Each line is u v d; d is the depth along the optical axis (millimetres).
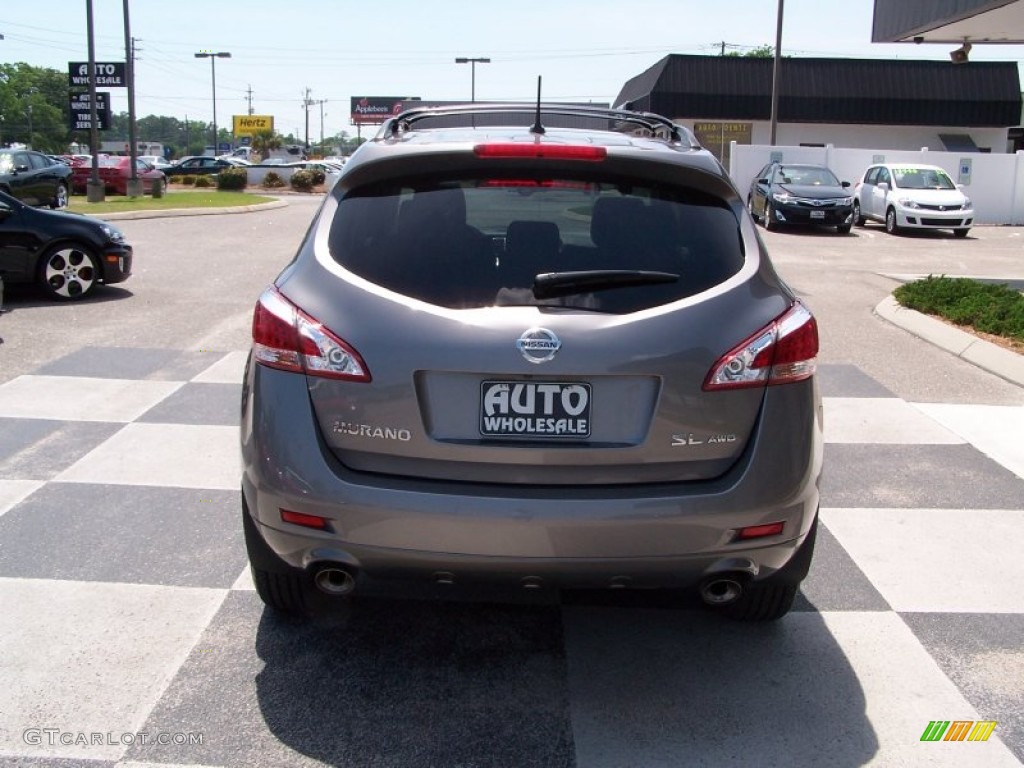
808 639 3717
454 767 2916
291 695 3266
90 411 6266
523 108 4398
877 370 7965
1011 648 3678
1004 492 5289
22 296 10359
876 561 4410
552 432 2951
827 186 23156
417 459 2973
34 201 22672
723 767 2941
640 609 3938
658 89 39719
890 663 3553
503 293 3006
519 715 3186
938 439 6199
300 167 46500
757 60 40219
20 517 4613
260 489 3066
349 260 3121
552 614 3885
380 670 3438
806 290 12352
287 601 3643
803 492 3084
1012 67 40781
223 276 12180
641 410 2967
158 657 3467
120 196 31594
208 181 41906
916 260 16891
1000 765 2979
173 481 5117
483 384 2936
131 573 4086
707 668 3494
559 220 3201
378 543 2963
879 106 40281
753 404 3031
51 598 3854
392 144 3373
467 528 2904
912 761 2988
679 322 2973
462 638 3678
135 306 9906
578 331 2916
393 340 2938
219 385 6926
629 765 2941
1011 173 27891
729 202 3346
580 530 2904
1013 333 8516
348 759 2943
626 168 3283
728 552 3020
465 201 3229
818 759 2988
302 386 3014
